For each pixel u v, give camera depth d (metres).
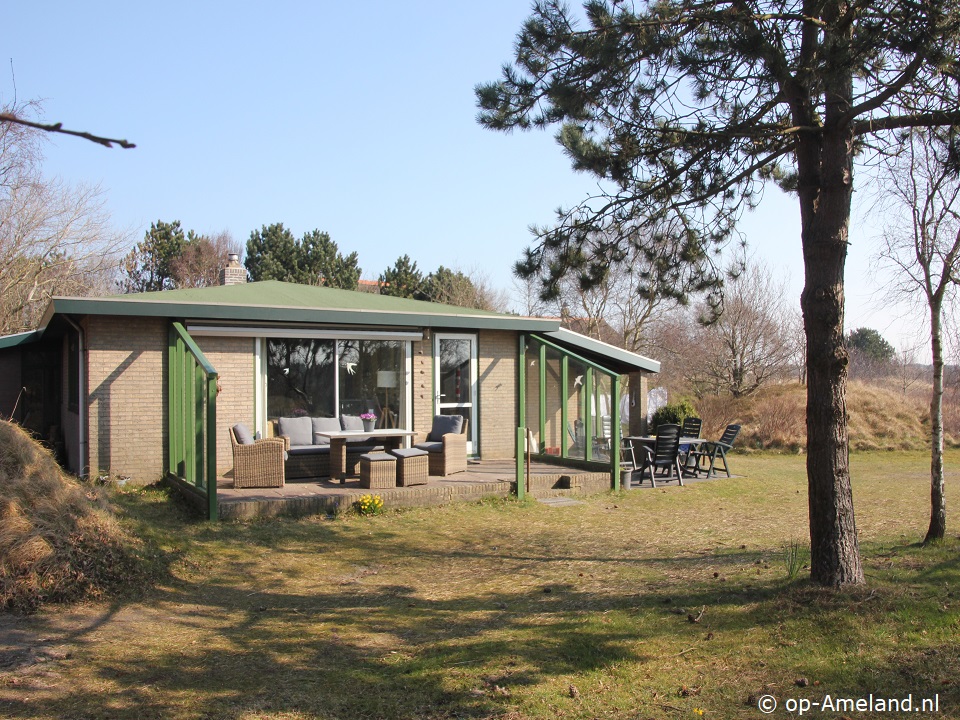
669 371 35.12
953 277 8.33
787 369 32.16
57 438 15.46
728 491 14.09
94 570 6.83
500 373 15.68
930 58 5.92
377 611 6.70
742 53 6.46
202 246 48.31
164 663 5.30
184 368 11.23
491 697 4.75
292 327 13.17
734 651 5.44
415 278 46.62
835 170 6.49
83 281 28.50
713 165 8.14
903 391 28.17
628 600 6.82
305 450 12.43
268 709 4.59
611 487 13.56
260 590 7.38
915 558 7.63
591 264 8.56
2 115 1.85
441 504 11.61
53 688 4.76
